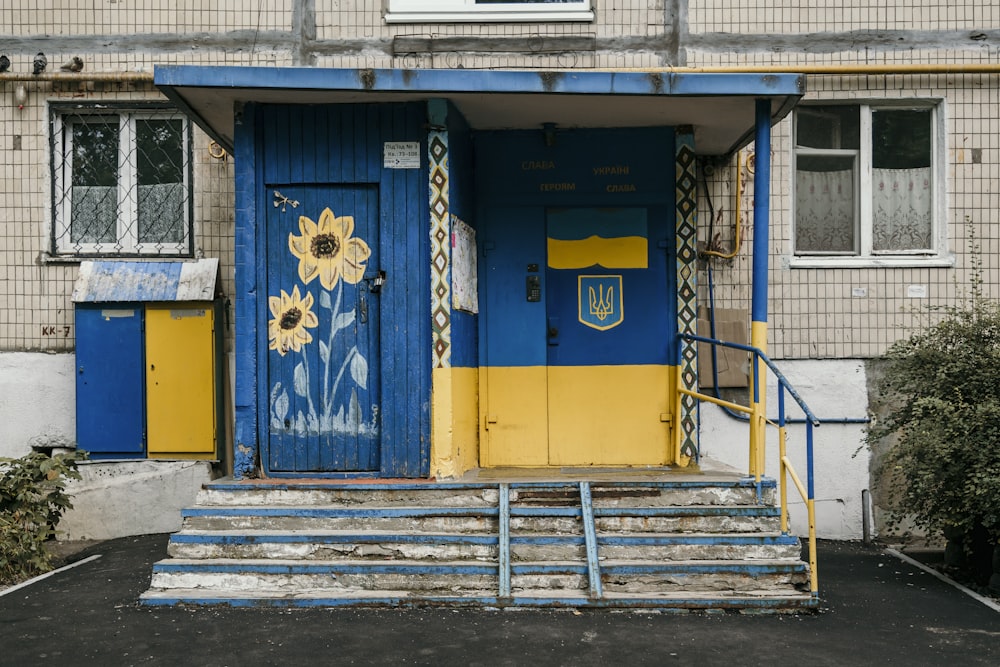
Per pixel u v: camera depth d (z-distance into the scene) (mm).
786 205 8688
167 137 8945
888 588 6664
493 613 5754
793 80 6434
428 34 8719
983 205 8672
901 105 8820
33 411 8664
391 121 6637
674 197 7582
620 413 7590
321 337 6656
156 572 6066
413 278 6594
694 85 6410
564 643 5246
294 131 6672
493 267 7672
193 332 8477
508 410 7613
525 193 7660
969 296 8625
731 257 8594
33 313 8703
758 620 5727
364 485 6395
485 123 7418
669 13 8664
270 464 6652
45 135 8773
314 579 6012
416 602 5832
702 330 8586
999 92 8648
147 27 8773
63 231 8906
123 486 8438
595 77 6348
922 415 7023
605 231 7645
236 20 8766
